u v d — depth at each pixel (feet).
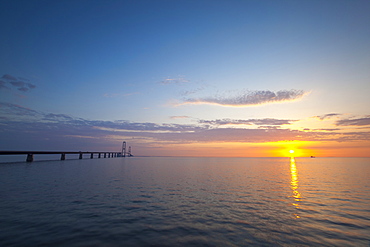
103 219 31.07
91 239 23.59
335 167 176.55
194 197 48.47
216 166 184.44
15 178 73.97
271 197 49.26
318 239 24.88
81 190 53.52
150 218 32.22
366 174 109.50
